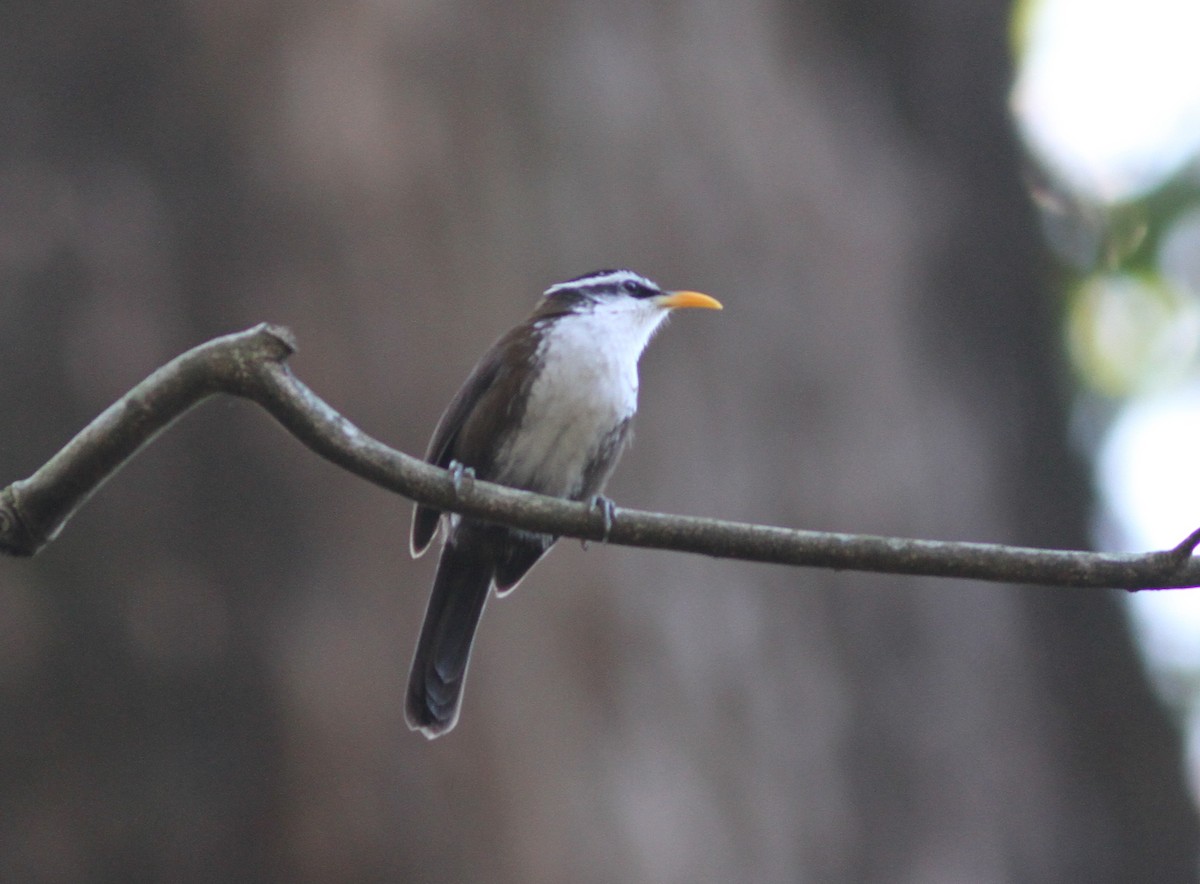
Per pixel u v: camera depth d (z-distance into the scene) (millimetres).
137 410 5855
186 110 13648
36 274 13383
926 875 14039
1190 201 19031
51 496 5871
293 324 13188
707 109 14805
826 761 13859
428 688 8727
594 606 13055
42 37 13797
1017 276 18391
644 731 12891
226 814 12617
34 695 12766
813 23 16875
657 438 13789
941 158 17906
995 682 15562
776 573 14148
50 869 12461
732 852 12961
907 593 15055
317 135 13500
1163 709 18922
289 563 13133
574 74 14109
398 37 13688
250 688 12875
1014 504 17203
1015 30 20781
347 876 12430
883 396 15203
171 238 13500
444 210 13469
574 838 12461
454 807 12500
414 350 13164
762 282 14695
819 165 15594
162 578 13016
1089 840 16375
